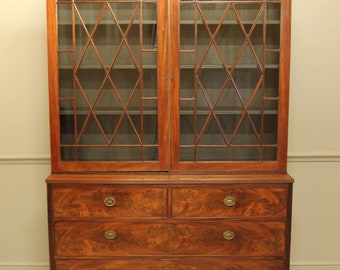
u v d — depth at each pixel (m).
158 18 2.03
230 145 2.12
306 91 2.58
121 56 2.08
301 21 2.54
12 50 2.55
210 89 2.10
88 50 2.08
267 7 2.05
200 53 2.07
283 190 2.05
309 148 2.62
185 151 2.12
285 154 2.11
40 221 2.69
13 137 2.61
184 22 2.05
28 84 2.57
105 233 2.07
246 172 2.12
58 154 2.11
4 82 2.57
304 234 2.70
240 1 2.04
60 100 2.10
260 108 2.11
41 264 2.72
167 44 2.04
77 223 2.07
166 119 2.09
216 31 2.06
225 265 2.10
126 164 2.12
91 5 2.06
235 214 2.06
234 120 2.12
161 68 2.05
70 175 2.10
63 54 2.08
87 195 2.05
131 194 2.05
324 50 2.55
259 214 2.06
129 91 2.11
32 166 2.65
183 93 2.09
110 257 2.09
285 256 2.08
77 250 2.08
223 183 2.04
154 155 2.13
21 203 2.68
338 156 2.62
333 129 2.61
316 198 2.67
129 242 2.08
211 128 2.12
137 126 2.12
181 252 2.09
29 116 2.60
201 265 2.10
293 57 2.56
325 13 2.53
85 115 2.12
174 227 2.07
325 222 2.69
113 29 2.07
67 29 2.07
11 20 2.53
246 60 2.08
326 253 2.70
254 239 2.08
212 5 2.05
